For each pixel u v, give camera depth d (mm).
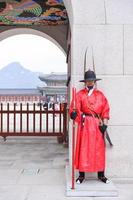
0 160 8617
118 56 6402
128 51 6414
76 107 5816
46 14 11312
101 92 6090
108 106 5934
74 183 5902
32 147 10719
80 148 5797
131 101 6410
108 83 6402
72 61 6543
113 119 6398
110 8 6398
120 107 6402
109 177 6406
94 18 6371
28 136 12945
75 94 5840
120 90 6410
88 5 6363
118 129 6406
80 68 6363
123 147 6406
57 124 17312
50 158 8891
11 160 8617
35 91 60781
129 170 6422
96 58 6387
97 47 6383
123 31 6406
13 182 6465
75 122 6047
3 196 5566
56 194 5691
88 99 5840
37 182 6469
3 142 11695
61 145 11125
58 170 7484
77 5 6352
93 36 6375
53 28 13453
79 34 6367
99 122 5816
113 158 6406
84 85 6297
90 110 5816
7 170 7480
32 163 8234
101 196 5555
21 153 9633
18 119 21344
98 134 5805
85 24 6367
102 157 5844
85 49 6371
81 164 5738
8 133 11844
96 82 6316
